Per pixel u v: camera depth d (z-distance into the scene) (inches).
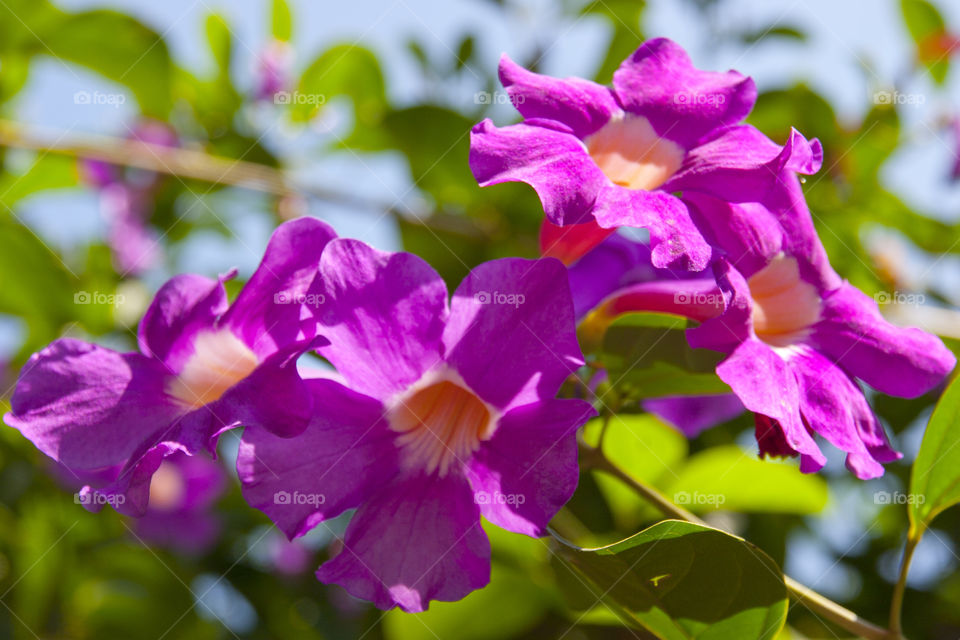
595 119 18.6
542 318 17.7
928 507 19.2
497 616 21.5
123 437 18.2
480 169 17.6
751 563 18.1
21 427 18.1
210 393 18.5
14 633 23.7
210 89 26.5
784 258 19.0
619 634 22.4
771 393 17.9
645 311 19.5
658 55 19.0
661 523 17.9
